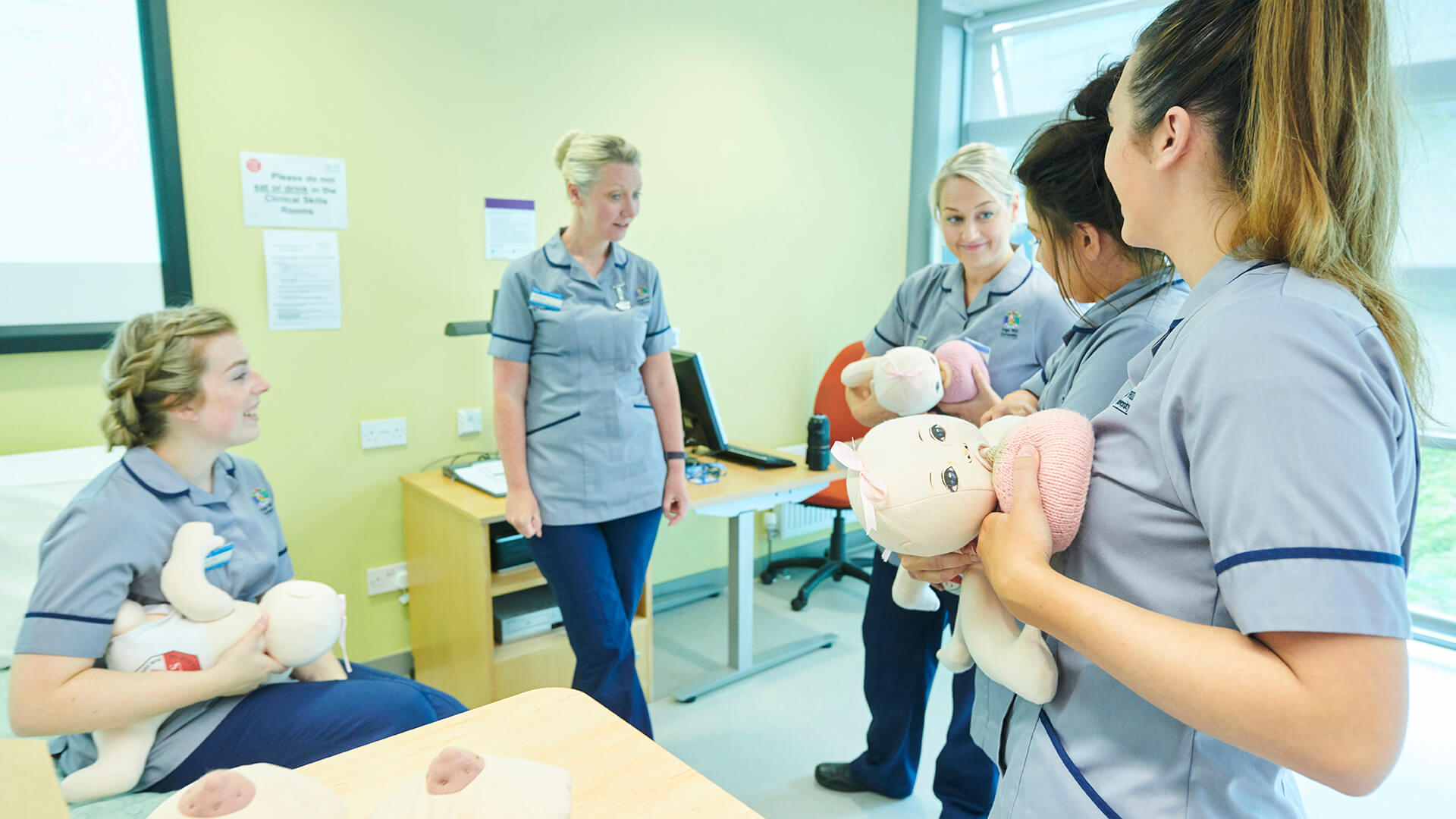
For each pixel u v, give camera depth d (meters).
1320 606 0.47
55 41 1.96
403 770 0.78
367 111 2.39
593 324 1.89
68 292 2.04
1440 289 2.69
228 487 1.41
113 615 1.19
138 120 2.08
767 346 3.46
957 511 0.75
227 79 2.17
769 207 3.37
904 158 3.84
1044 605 0.60
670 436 2.11
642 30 2.91
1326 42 0.55
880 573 1.85
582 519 1.91
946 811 1.74
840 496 3.11
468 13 2.53
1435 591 3.04
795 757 2.22
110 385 1.29
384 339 2.50
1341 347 0.52
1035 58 3.76
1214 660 0.52
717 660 2.82
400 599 2.62
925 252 3.93
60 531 1.20
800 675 2.70
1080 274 1.12
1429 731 2.39
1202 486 0.55
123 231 2.10
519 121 2.68
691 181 3.12
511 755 0.81
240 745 1.27
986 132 3.98
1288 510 0.49
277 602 1.30
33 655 1.14
